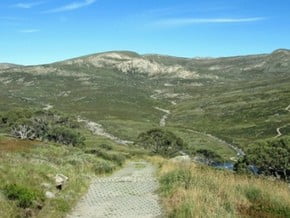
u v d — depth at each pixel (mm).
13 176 19172
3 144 42781
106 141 139875
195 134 186250
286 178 76125
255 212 17844
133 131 185375
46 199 18250
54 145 52406
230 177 25062
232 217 16125
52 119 135375
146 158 59625
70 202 19453
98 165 34812
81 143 114312
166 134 117125
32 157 31875
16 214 15008
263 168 79312
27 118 123125
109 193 23125
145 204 20062
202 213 15891
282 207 18688
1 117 129000
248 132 189750
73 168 30734
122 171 37719
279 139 86438
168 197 20641
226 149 153125
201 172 26469
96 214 17875
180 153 114188
